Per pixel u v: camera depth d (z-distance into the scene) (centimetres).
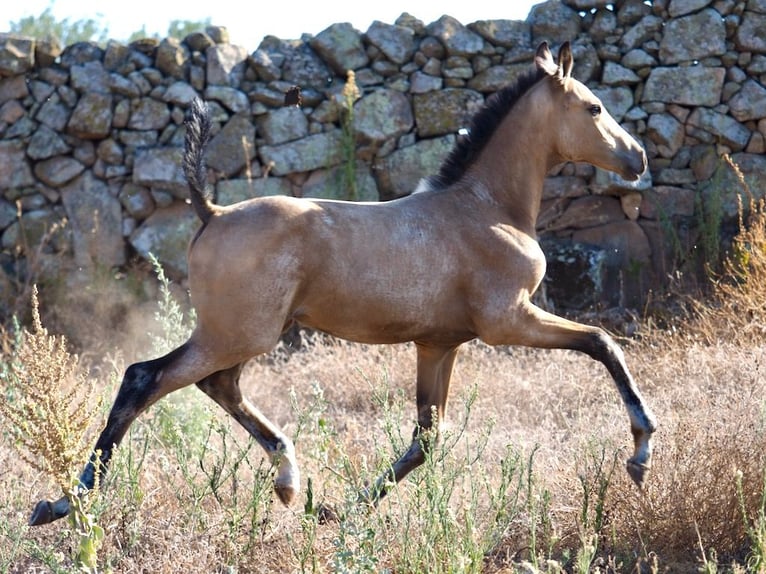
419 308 695
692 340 1081
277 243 663
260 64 1434
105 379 1189
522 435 840
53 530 668
